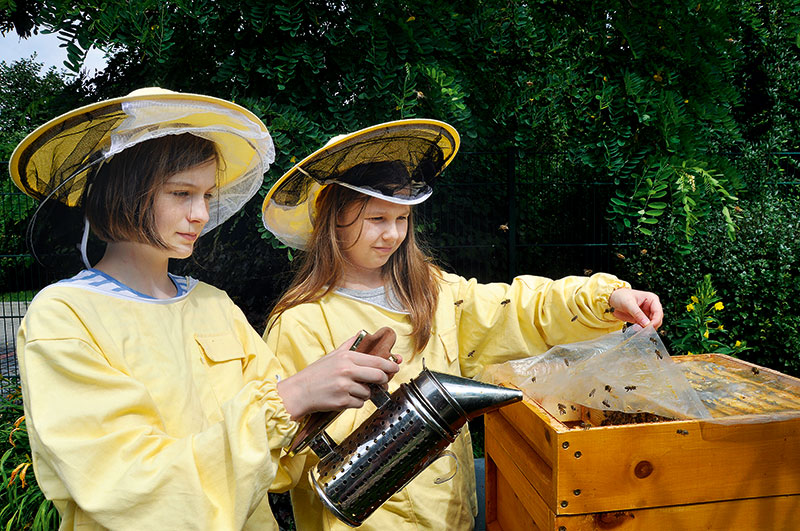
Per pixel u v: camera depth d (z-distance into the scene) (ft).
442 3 10.36
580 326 5.32
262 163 4.65
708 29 10.96
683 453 3.97
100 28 8.38
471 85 11.27
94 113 3.37
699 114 11.03
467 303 5.83
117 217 3.65
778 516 4.14
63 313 3.34
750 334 17.28
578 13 12.08
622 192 11.18
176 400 3.65
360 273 5.61
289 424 3.44
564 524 3.90
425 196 5.21
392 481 3.68
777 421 4.03
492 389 3.79
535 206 16.15
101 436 3.09
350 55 9.73
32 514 8.29
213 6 9.11
